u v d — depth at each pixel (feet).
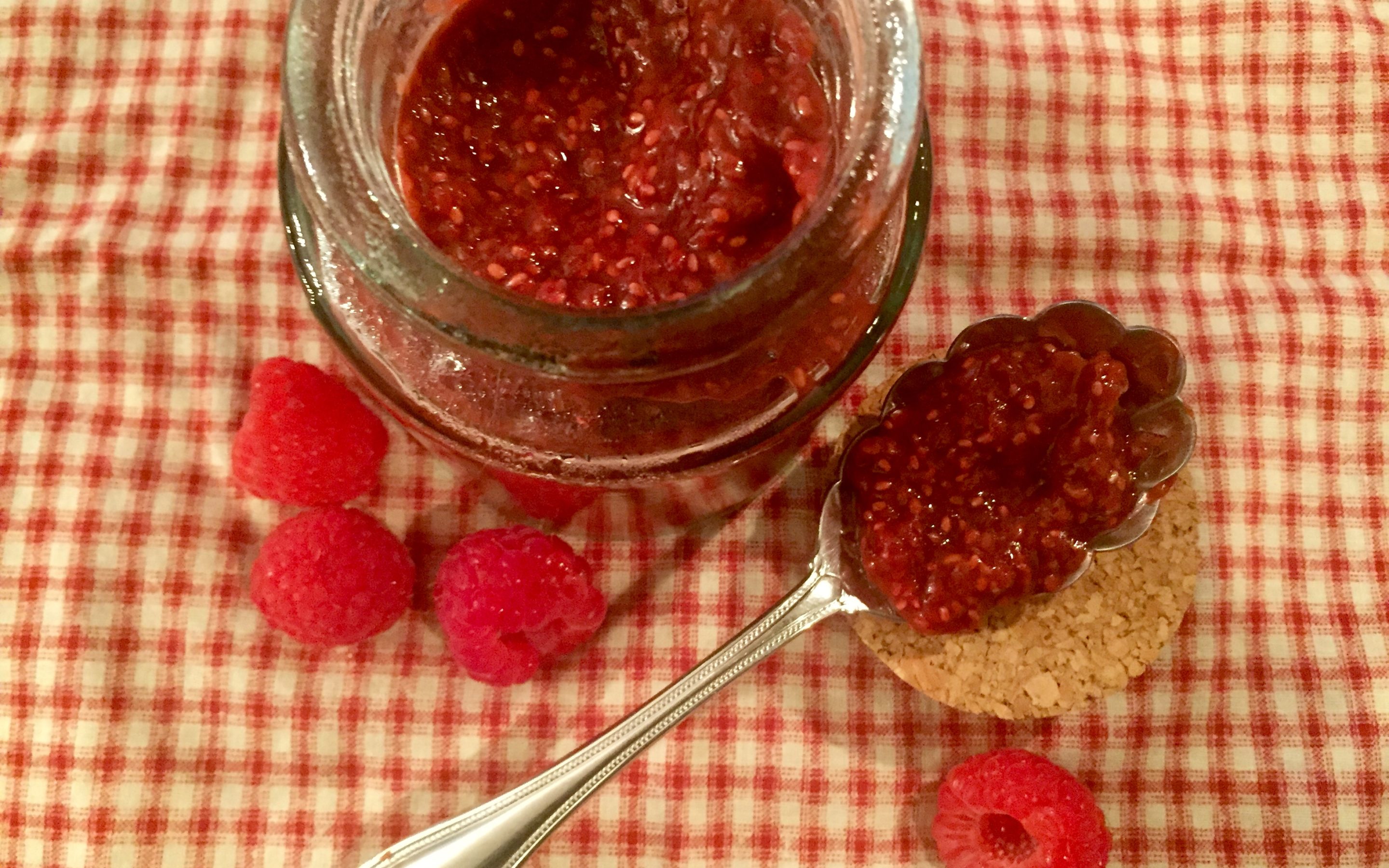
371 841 0.63
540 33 0.49
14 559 0.64
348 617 0.59
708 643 0.64
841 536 0.60
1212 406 0.66
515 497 0.59
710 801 0.63
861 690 0.64
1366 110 0.68
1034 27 0.69
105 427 0.65
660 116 0.47
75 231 0.66
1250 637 0.64
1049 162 0.68
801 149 0.45
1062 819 0.57
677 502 0.58
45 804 0.62
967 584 0.57
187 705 0.63
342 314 0.49
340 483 0.60
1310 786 0.63
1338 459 0.66
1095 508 0.57
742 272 0.42
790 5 0.47
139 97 0.67
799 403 0.49
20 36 0.67
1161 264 0.67
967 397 0.58
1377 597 0.65
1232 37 0.69
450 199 0.47
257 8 0.68
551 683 0.64
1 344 0.66
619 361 0.41
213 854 0.62
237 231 0.66
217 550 0.64
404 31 0.47
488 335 0.41
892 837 0.63
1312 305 0.66
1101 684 0.61
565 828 0.63
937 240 0.67
